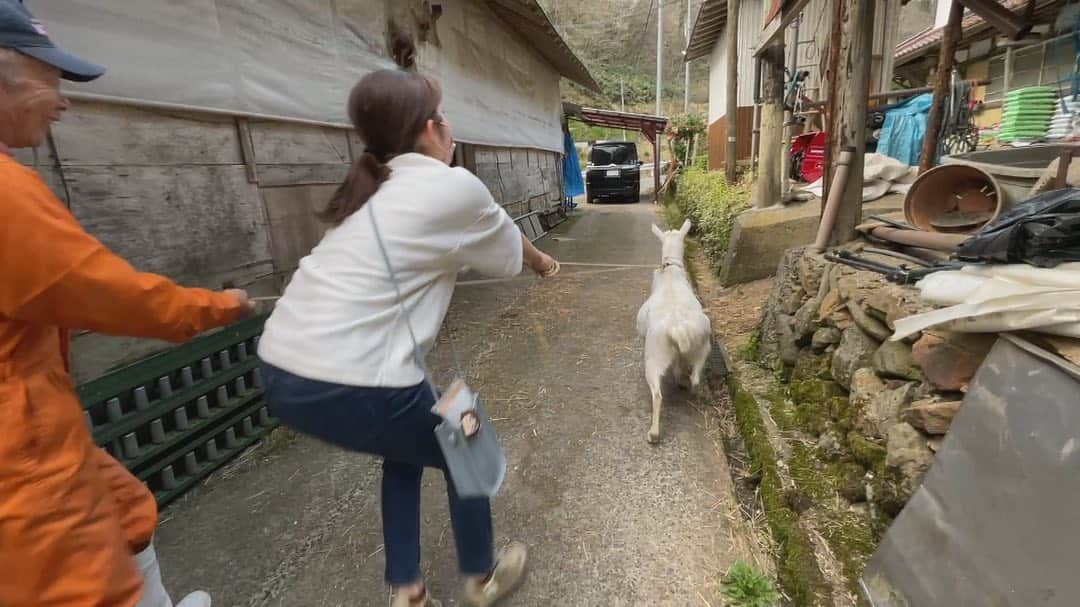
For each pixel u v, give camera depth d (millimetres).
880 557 1808
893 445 2059
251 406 3193
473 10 7516
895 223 3359
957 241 2613
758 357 3928
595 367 4145
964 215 2994
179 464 2752
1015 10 7562
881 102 8070
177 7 2773
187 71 2848
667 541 2312
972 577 1445
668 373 3795
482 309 5734
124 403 2496
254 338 3264
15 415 1037
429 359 4453
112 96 2445
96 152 2430
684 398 3559
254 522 2506
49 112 1187
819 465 2541
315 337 1382
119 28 2467
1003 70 9359
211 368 2941
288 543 2365
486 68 8148
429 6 5934
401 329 1443
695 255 8133
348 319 1387
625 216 14094
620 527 2408
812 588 1878
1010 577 1333
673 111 40594
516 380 3986
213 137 3102
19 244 990
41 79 1149
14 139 1151
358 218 1477
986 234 1915
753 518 2420
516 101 9992
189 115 2926
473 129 7574
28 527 1053
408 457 1576
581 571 2168
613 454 2971
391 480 1737
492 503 2604
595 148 19109
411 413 1460
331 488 2752
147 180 2682
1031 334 1612
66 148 2307
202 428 2842
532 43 10641
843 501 2293
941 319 1874
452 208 1467
